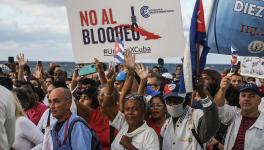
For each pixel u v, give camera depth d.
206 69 9.98
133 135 8.26
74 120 7.63
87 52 10.98
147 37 10.70
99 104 9.62
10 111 7.84
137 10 10.74
